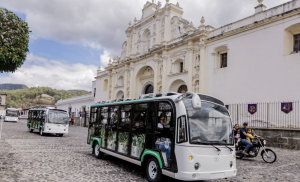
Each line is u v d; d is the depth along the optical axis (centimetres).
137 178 705
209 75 2044
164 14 2683
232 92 1841
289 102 1473
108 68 3681
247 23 1795
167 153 618
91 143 1086
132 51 3206
